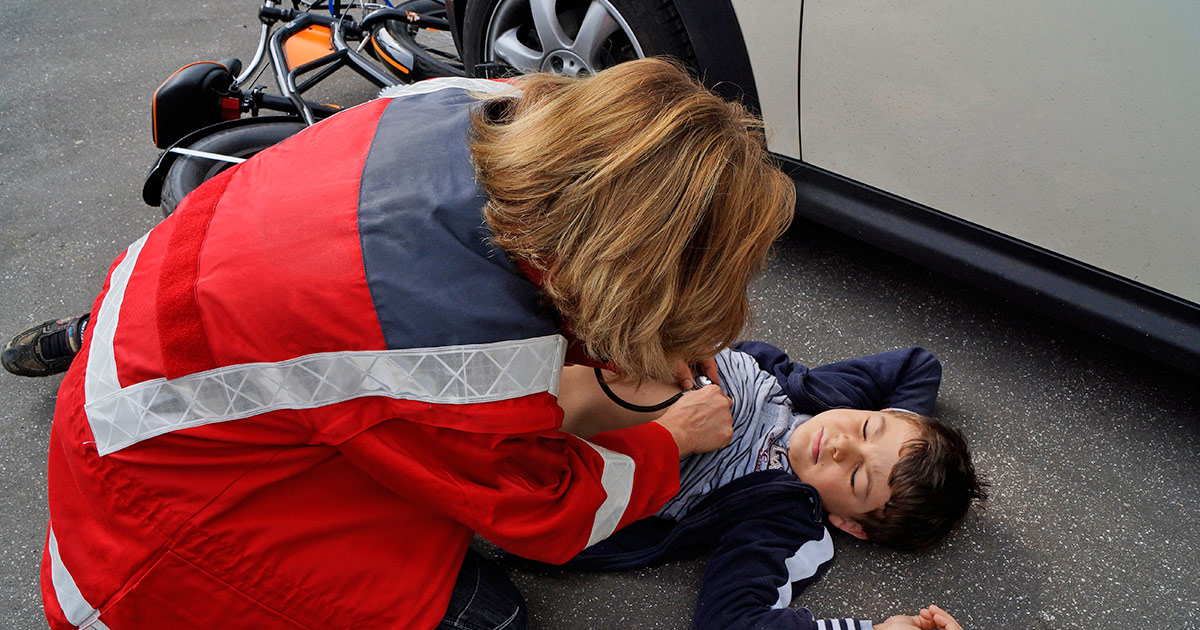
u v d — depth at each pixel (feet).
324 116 7.39
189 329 3.20
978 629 4.88
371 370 3.18
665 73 3.12
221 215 3.38
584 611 4.92
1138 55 4.58
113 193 8.25
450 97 3.62
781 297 7.16
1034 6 4.82
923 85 5.53
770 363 6.15
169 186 6.30
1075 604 4.99
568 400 5.08
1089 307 5.59
